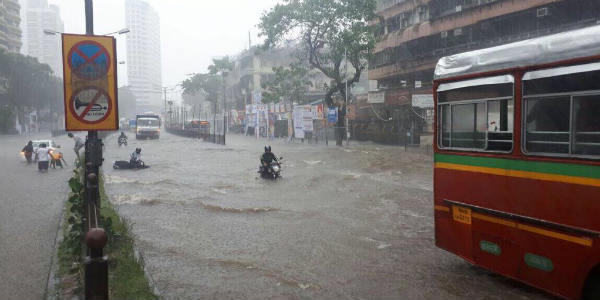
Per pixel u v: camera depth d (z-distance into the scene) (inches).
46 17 6245.1
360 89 2183.8
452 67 258.8
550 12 987.3
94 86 285.3
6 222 408.2
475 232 240.7
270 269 275.6
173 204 497.7
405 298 227.3
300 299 227.9
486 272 263.3
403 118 1486.2
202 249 321.4
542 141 202.1
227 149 1384.1
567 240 189.8
